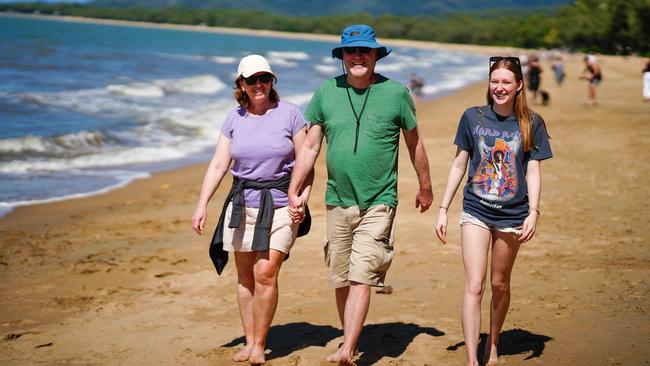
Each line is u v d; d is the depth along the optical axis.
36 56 45.50
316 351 4.73
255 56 4.36
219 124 19.64
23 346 4.98
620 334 4.75
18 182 12.12
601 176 11.45
